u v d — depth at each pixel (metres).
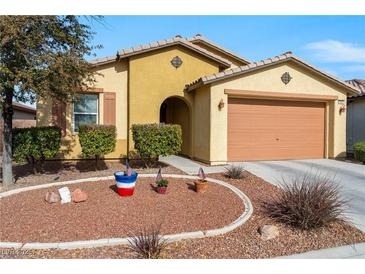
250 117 13.59
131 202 7.20
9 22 7.82
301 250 5.18
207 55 14.51
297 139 14.40
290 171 11.24
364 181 9.87
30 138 10.10
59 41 9.23
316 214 5.91
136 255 4.87
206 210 6.86
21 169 11.87
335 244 5.41
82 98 13.66
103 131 10.98
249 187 8.80
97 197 7.54
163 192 7.85
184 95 14.44
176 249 5.11
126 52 13.30
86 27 9.80
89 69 10.70
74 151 13.58
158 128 11.23
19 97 8.99
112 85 13.92
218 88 12.65
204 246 5.25
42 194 7.88
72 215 6.43
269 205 7.06
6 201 7.38
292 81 13.76
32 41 8.28
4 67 7.80
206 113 13.01
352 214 6.86
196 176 9.94
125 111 14.12
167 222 6.15
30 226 5.88
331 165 12.65
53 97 9.30
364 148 13.17
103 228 5.81
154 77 14.00
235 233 5.82
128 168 7.89
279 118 14.09
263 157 13.80
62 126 13.38
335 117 14.59
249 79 13.07
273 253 5.05
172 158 15.09
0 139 17.30
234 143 13.38
